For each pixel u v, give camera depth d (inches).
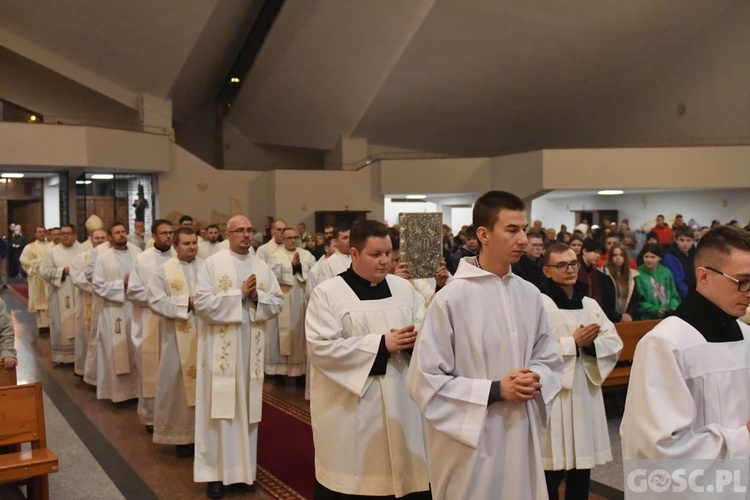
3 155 666.8
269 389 309.7
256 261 198.8
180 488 189.3
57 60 765.3
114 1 670.5
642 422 83.3
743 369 85.2
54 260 365.1
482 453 106.1
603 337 158.4
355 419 139.9
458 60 753.6
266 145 1050.1
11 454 152.5
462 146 944.3
